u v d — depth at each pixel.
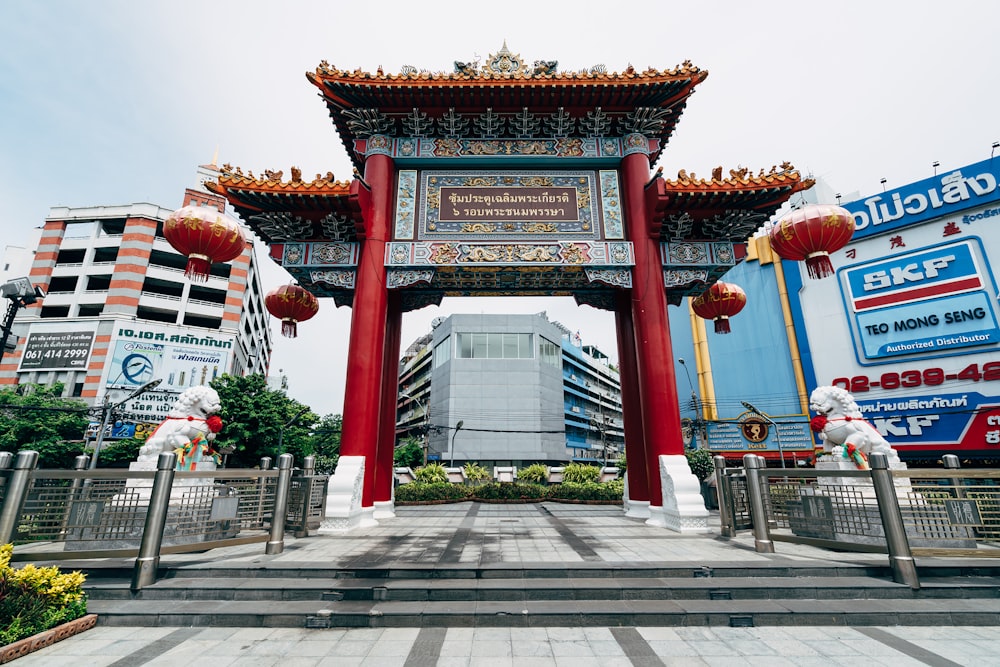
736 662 4.37
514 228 12.44
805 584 5.98
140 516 6.72
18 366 36.88
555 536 9.41
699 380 32.41
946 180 24.28
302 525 8.91
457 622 5.30
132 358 37.56
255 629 5.21
